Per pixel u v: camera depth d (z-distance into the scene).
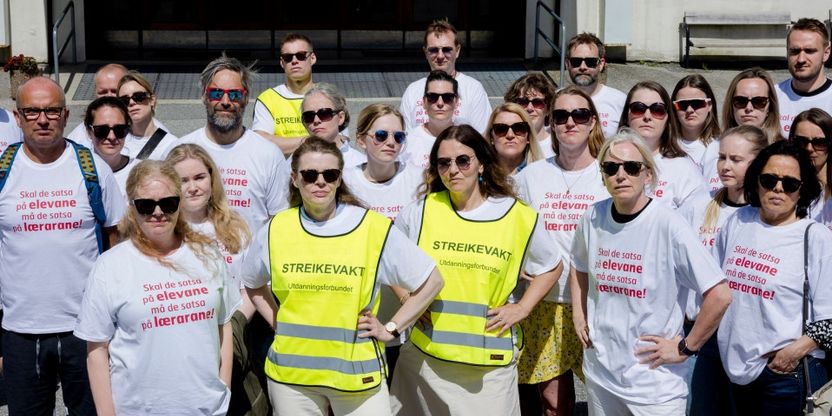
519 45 15.77
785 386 4.74
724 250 5.00
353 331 4.58
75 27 14.91
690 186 5.71
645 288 4.64
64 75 14.17
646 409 4.67
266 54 15.93
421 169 5.65
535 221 4.98
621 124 5.98
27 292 5.11
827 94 7.24
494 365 4.92
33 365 5.18
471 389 5.00
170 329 4.27
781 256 4.72
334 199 4.69
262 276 4.79
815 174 4.74
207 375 4.36
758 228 4.82
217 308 4.42
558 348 5.42
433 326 4.96
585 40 7.48
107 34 15.55
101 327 4.27
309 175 4.52
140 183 4.22
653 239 4.62
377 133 5.40
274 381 4.69
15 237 5.08
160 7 15.63
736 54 15.54
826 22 15.45
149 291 4.25
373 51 16.11
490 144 5.17
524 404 5.68
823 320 4.61
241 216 5.38
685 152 5.88
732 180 5.21
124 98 6.30
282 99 7.55
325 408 4.76
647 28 15.50
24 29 14.52
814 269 4.66
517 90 6.54
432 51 7.62
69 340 5.16
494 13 16.16
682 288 4.73
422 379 5.07
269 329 5.42
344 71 14.81
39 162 5.09
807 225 4.72
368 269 4.61
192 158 5.04
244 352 4.82
